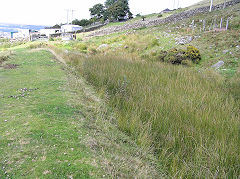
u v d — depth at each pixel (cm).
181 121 358
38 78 622
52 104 399
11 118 317
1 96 426
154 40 1520
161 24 2461
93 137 292
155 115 371
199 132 319
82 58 992
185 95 502
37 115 337
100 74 664
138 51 1438
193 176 242
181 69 825
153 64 920
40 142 254
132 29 2717
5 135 262
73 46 1942
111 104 463
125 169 233
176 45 1372
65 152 240
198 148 281
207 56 1072
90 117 371
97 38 2605
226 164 255
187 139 315
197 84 612
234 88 593
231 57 962
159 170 260
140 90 523
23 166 206
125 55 1252
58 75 687
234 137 307
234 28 1377
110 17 5262
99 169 220
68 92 501
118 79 585
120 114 398
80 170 212
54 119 329
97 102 462
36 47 1616
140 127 343
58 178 195
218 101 471
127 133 343
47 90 501
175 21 2372
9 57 975
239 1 2541
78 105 415
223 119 377
